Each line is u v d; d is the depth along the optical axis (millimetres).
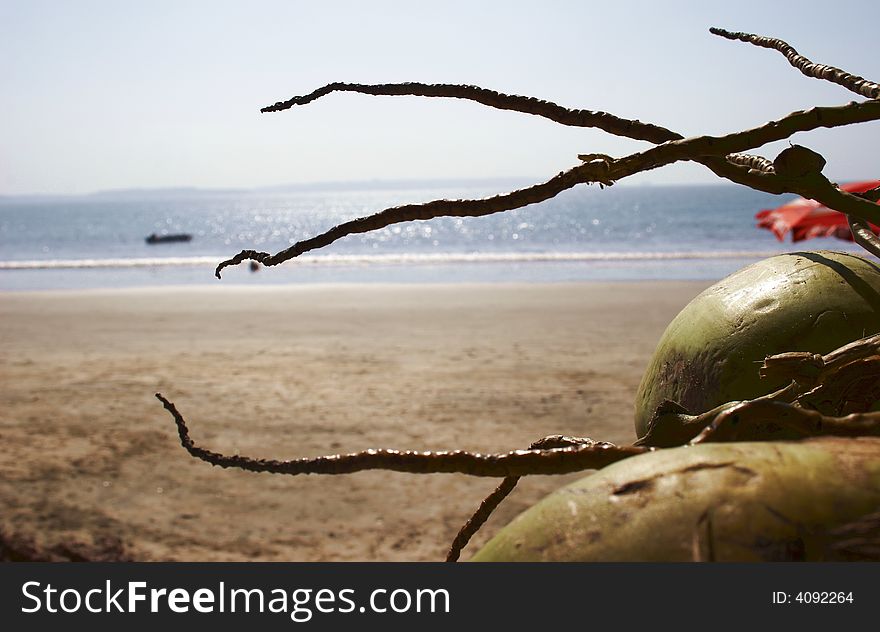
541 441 688
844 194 731
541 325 19625
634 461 553
